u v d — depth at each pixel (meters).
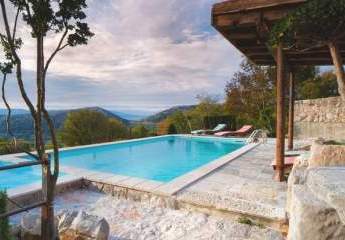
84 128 26.30
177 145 15.92
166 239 3.80
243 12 5.19
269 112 19.81
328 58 8.41
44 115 3.16
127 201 5.34
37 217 3.70
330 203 1.66
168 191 5.14
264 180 6.08
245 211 4.30
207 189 5.41
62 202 5.25
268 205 4.52
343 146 3.87
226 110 22.89
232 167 7.44
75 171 6.82
